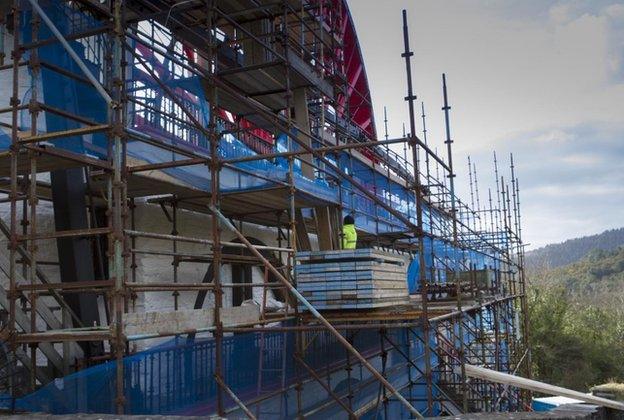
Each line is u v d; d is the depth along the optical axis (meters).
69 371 9.04
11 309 7.30
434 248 23.16
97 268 12.10
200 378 9.34
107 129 7.28
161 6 14.77
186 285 8.27
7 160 8.05
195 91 10.73
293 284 11.24
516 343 27.52
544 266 82.31
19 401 6.95
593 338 46.53
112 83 8.17
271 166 12.37
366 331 14.86
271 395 10.53
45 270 11.62
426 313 8.70
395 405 15.55
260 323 9.86
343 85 24.70
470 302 14.79
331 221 15.28
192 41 16.39
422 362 17.19
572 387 40.00
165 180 10.38
